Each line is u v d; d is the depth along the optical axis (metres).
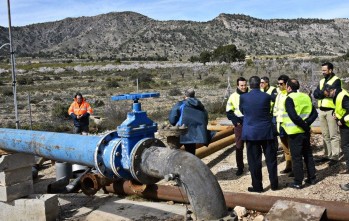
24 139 5.84
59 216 6.66
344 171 7.66
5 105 29.64
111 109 19.45
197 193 4.02
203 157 9.53
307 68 46.00
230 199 6.12
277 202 5.64
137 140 4.63
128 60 132.25
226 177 8.28
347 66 46.00
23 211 6.51
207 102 24.53
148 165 4.43
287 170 8.08
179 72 60.38
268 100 6.83
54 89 43.03
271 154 6.99
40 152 5.64
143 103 27.72
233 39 199.12
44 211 6.38
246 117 6.94
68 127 18.30
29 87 45.53
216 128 12.26
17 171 6.59
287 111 6.88
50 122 20.30
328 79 7.87
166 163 4.23
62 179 7.78
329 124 8.24
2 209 6.67
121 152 4.67
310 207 5.39
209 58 86.75
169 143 4.64
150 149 4.54
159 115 20.28
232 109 8.10
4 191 6.50
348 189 6.66
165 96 32.09
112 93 37.00
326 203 5.44
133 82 48.03
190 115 7.44
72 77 63.12
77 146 5.03
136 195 7.09
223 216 4.05
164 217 6.21
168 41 197.88
